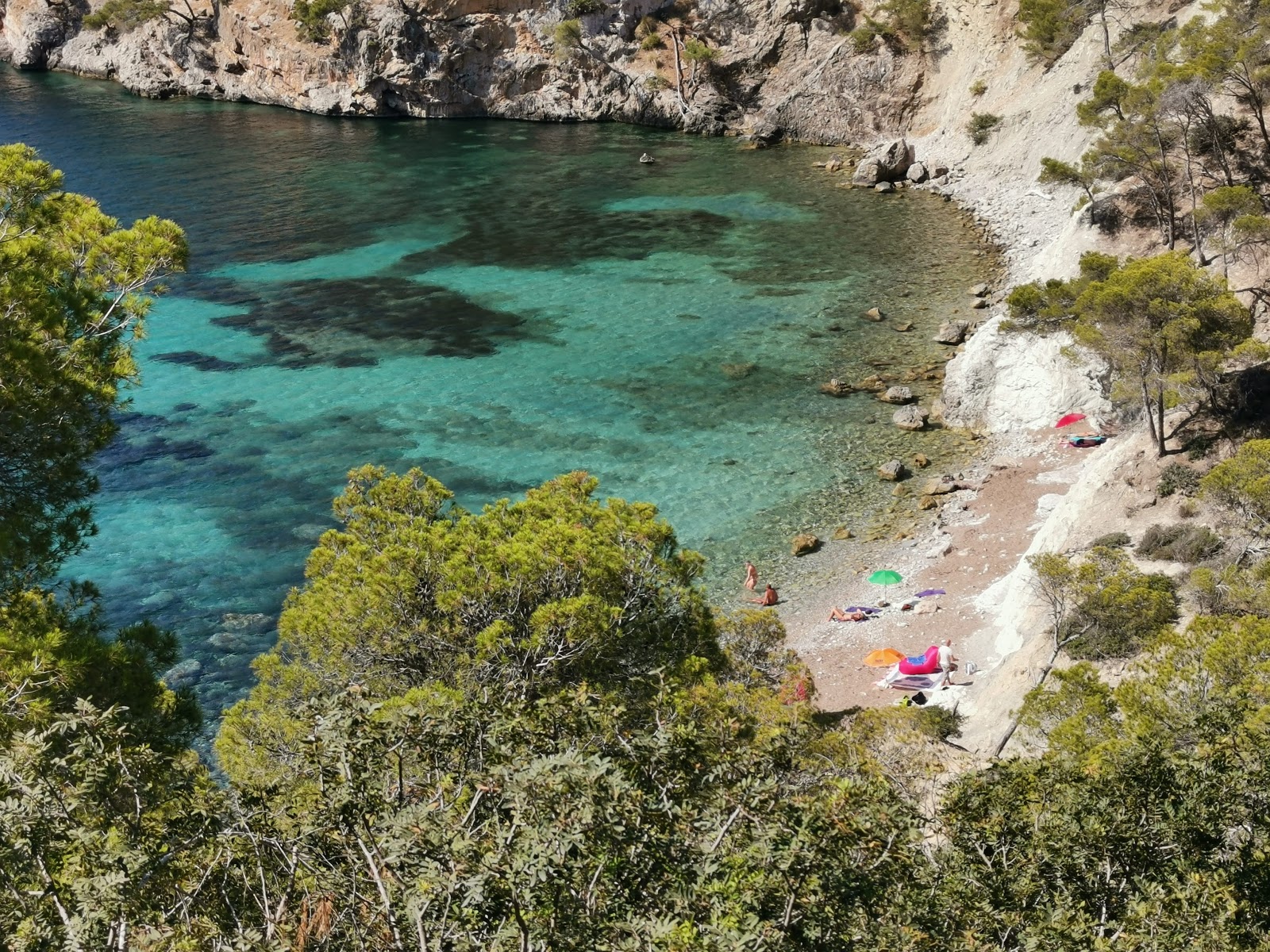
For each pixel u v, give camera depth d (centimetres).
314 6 13588
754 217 9544
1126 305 4256
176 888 1380
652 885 1238
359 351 6975
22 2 17275
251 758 2575
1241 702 2189
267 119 13825
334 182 10881
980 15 11231
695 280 8088
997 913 1578
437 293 7950
